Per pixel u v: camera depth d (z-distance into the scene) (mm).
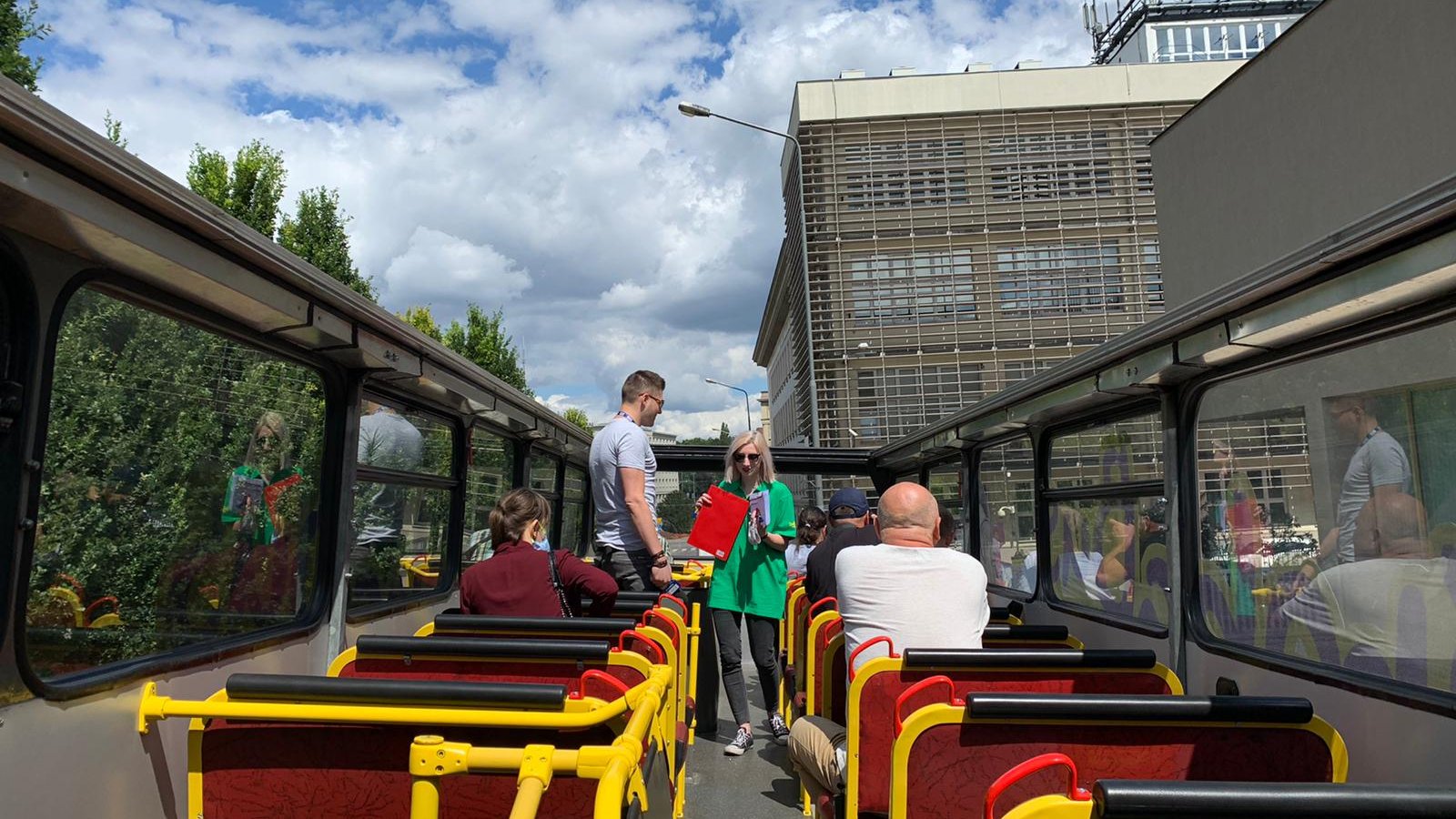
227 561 3406
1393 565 2936
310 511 4070
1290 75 9656
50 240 2381
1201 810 1548
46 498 2498
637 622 4227
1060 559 5840
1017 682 3367
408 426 5195
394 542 5051
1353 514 3113
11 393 2301
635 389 5762
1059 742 2723
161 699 2680
